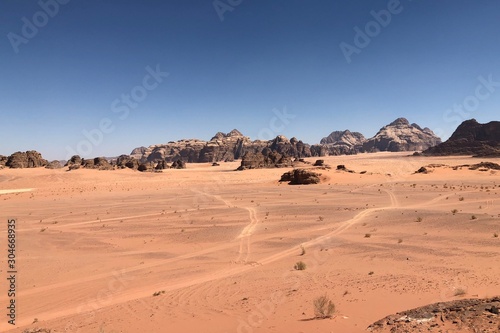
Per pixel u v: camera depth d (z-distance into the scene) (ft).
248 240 112.06
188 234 124.67
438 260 69.82
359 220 133.08
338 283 56.44
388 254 79.25
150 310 50.26
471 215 117.08
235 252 97.81
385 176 352.49
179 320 44.01
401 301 43.16
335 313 39.55
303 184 324.19
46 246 112.78
